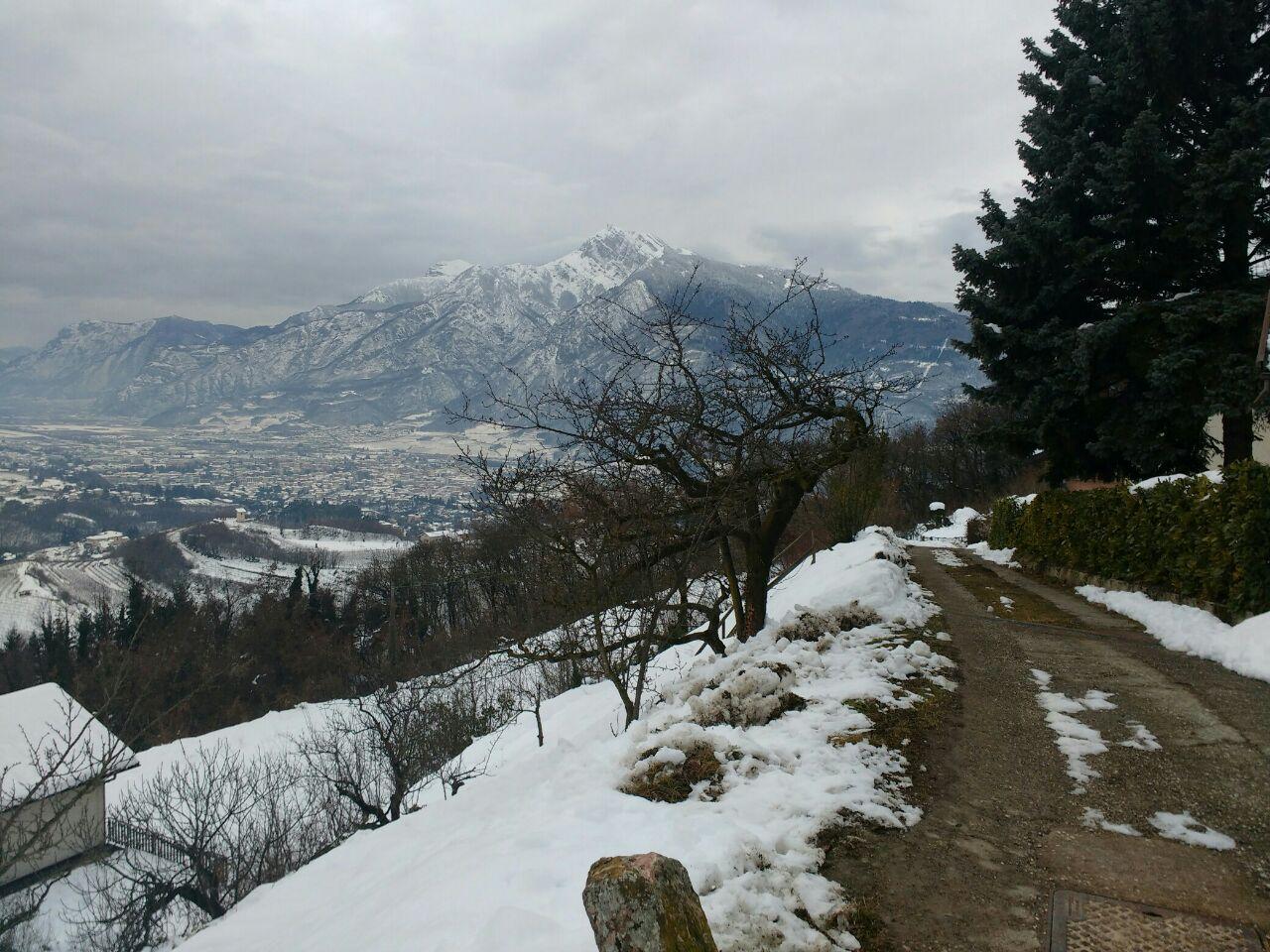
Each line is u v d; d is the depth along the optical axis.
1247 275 18.83
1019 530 20.23
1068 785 5.09
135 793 23.98
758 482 9.99
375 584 50.97
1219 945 3.29
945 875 3.95
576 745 6.86
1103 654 8.84
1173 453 18.25
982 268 21.45
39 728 22.89
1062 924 3.48
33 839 8.01
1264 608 9.02
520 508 8.75
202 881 16.47
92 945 15.23
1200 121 19.75
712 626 10.01
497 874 4.04
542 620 12.55
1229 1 18.19
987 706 6.85
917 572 17.36
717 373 9.02
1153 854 4.14
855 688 6.93
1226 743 5.77
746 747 5.36
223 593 67.75
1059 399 19.78
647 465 9.07
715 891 3.56
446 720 20.84
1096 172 19.89
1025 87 22.22
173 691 36.53
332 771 21.56
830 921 3.49
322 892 6.08
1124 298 20.38
